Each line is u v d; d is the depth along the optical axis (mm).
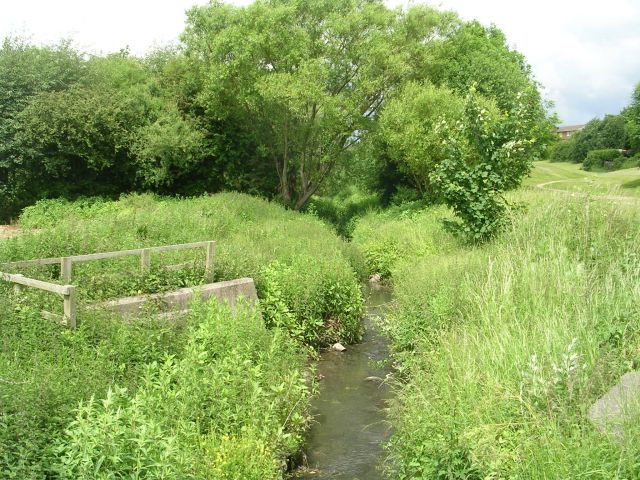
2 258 10000
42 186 26203
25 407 5102
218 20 30125
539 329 6777
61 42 27906
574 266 8844
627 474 4328
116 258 10875
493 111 24625
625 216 11148
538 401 5469
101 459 4699
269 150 32000
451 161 14836
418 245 17562
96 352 7070
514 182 14836
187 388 6371
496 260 10008
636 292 7371
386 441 7465
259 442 6031
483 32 41781
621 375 5629
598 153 61344
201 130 30281
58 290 7574
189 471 5258
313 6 30375
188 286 10453
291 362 8539
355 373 10039
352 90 30562
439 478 5238
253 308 9414
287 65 29734
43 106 25016
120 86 29406
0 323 7191
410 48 30844
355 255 17656
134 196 24844
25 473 4617
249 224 19688
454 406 5727
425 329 9250
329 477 6637
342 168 33562
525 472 4699
